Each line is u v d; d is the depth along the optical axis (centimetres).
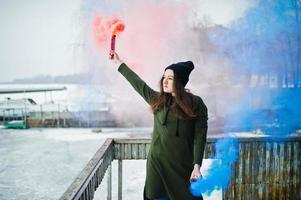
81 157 1838
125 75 235
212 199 566
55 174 1468
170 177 222
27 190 1231
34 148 2167
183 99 213
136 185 1020
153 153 227
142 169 1238
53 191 1217
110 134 2723
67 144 2292
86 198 207
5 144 2355
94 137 2589
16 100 4047
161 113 221
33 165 1653
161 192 225
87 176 209
